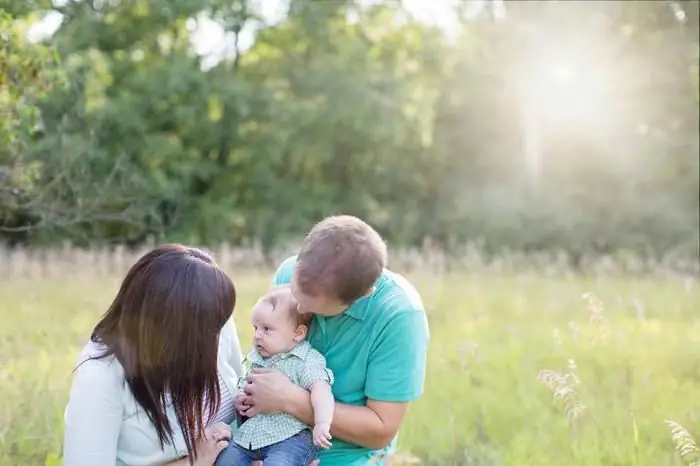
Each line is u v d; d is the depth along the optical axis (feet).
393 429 11.24
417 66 92.94
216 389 10.64
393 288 11.39
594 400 20.08
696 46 76.95
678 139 78.54
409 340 11.13
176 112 76.79
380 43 93.09
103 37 78.07
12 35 19.69
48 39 38.37
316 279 10.33
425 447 17.63
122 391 10.38
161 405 10.35
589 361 24.47
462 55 89.71
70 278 41.68
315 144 85.05
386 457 11.96
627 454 16.39
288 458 10.93
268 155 83.30
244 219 81.25
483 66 87.45
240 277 44.34
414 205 88.12
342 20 91.76
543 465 16.38
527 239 80.53
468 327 30.14
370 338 11.15
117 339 10.25
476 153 89.66
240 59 89.71
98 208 33.04
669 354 24.77
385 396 11.09
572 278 45.57
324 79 83.15
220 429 11.18
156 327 10.02
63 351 24.57
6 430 16.81
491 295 38.83
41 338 26.04
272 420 11.13
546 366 23.91
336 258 10.32
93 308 32.94
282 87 86.02
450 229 84.38
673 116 79.46
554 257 76.69
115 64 76.38
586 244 78.89
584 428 17.90
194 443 10.46
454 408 19.77
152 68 77.36
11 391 19.29
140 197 43.68
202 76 77.71
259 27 87.86
